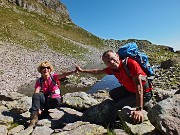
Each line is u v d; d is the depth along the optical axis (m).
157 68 6.46
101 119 1.56
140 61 1.45
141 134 1.32
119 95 1.74
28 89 4.67
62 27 22.53
